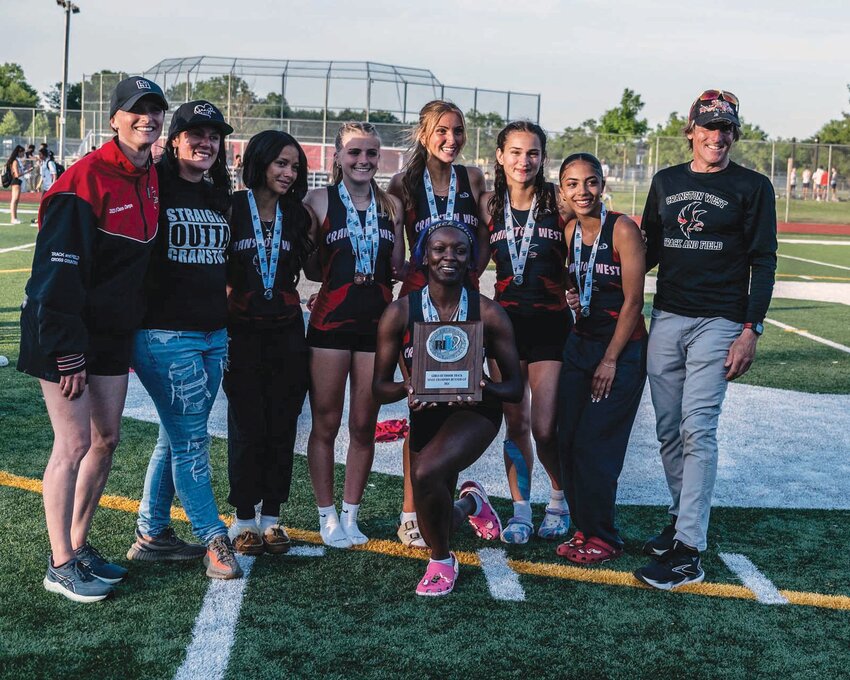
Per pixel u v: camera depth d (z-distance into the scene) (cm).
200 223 376
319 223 429
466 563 423
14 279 1346
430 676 320
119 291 357
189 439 390
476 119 3809
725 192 403
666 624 365
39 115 4072
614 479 423
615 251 416
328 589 389
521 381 395
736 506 512
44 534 437
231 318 409
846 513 504
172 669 320
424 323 376
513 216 442
